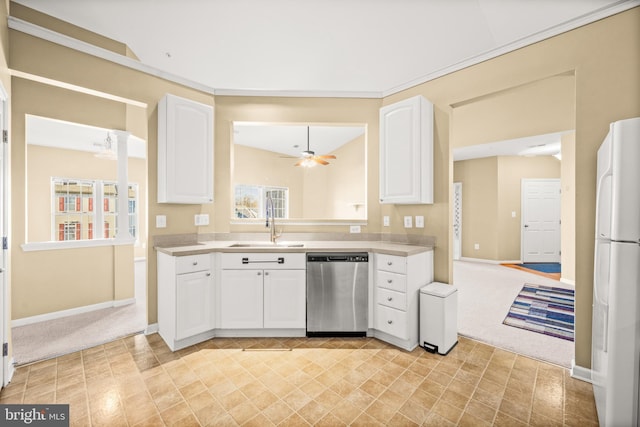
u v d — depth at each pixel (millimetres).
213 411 1637
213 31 2760
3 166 1905
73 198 6168
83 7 2453
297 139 6332
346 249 2545
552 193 6293
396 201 2672
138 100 2564
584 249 1947
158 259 2648
